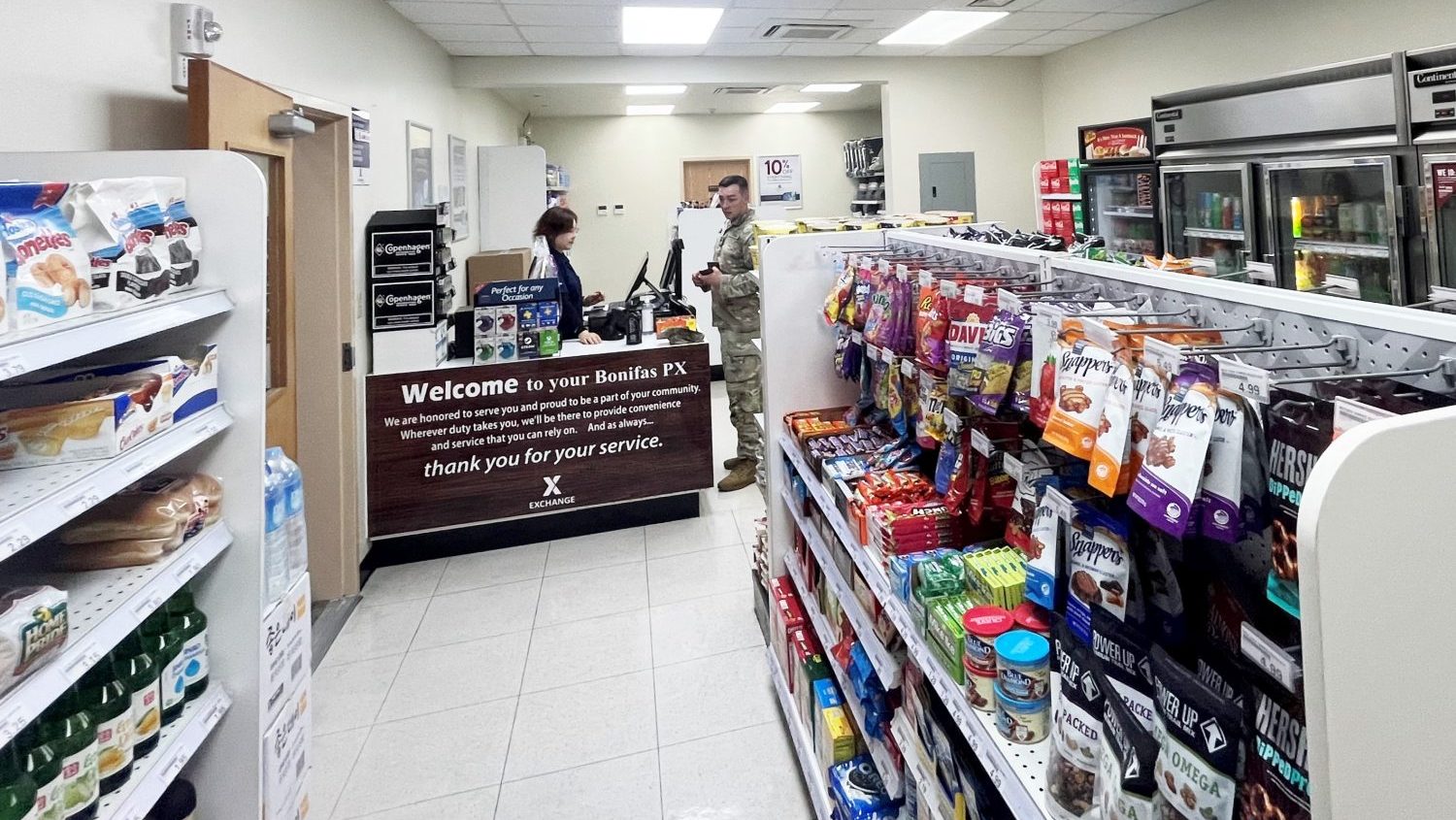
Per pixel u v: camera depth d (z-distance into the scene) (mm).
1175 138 4102
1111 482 833
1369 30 4109
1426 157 2820
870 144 8312
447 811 2018
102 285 1034
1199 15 5207
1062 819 846
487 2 4281
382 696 2541
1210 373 754
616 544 3734
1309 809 529
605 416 3789
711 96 8086
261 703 1373
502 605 3170
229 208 1339
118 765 1071
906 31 5660
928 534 1440
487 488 3662
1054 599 1045
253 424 1358
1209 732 661
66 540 1126
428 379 3525
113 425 1031
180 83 2105
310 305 3156
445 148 5473
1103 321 988
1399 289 2957
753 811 1981
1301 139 3348
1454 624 512
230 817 1368
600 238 9836
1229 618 841
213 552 1275
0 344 815
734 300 4367
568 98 7879
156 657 1186
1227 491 718
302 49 2979
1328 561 478
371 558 3588
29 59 1574
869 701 1645
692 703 2447
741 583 3270
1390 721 500
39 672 864
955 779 1172
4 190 901
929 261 1811
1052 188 5242
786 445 2250
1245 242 3635
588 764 2184
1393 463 492
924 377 1567
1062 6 5141
